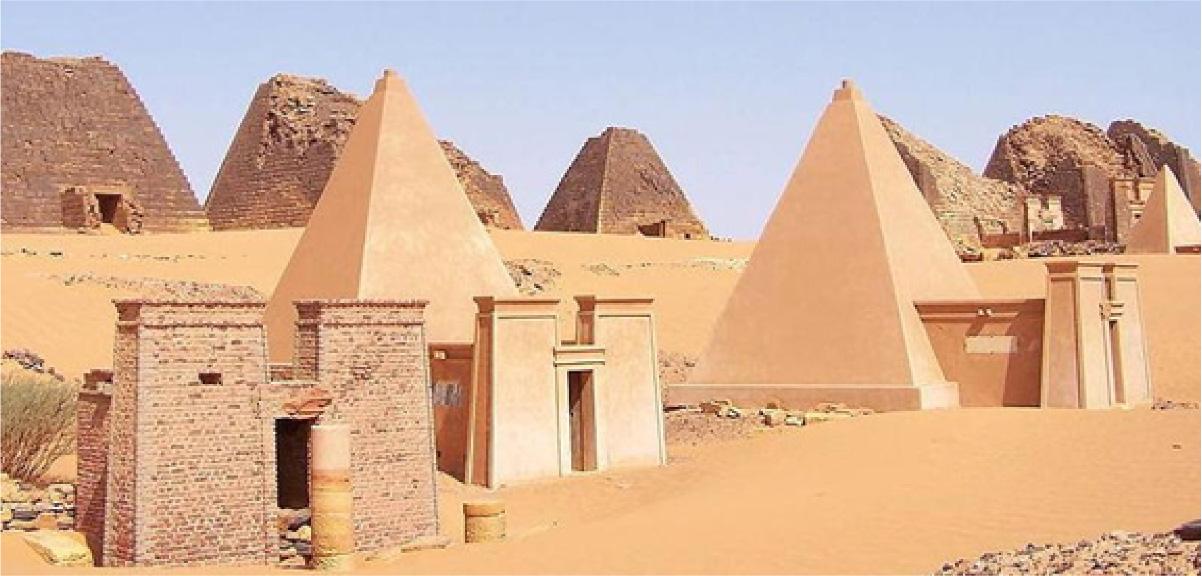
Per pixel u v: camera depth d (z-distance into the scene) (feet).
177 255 194.90
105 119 233.55
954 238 287.89
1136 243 236.22
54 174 225.56
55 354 123.03
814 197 114.01
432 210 112.06
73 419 89.71
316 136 238.07
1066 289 103.04
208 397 61.46
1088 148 346.13
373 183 110.42
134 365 60.23
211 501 61.05
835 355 108.06
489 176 294.25
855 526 61.72
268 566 60.90
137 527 58.90
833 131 116.16
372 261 106.63
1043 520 61.05
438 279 109.09
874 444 83.92
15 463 85.35
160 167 238.07
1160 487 66.23
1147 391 112.47
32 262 168.96
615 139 301.22
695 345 173.68
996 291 190.19
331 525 59.16
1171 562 44.55
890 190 114.42
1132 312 111.34
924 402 102.78
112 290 150.82
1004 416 87.76
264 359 63.52
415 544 65.26
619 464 93.76
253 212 243.81
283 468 75.77
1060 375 102.32
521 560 58.13
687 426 106.42
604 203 291.17
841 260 110.63
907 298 109.09
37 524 68.95
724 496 73.97
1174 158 360.07
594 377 93.25
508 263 216.33
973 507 64.69
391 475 67.72
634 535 62.54
